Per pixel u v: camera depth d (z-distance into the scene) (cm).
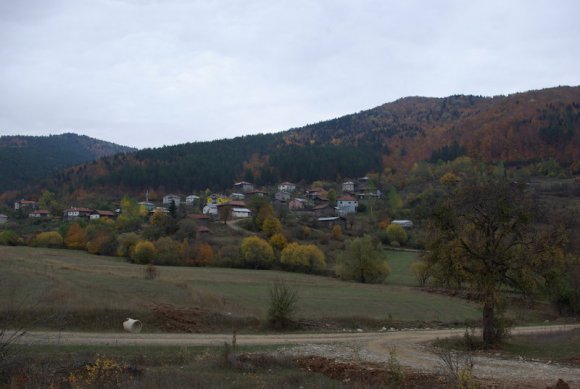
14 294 3350
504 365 2280
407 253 10812
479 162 18325
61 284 4106
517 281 2930
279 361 2202
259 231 12688
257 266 9719
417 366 2233
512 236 2988
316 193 19188
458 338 3262
